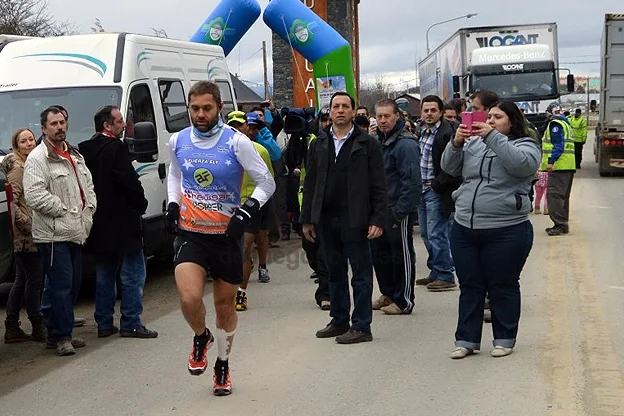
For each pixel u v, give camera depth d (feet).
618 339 26.13
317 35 52.29
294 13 52.47
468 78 82.33
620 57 86.07
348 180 25.49
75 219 25.71
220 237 20.43
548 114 61.57
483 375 22.68
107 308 28.19
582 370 22.94
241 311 31.50
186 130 20.68
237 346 26.35
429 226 34.06
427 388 21.70
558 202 48.24
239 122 32.09
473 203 23.85
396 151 29.01
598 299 31.81
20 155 27.25
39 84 35.22
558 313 29.68
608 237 47.32
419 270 39.24
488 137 23.15
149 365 24.66
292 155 39.58
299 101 64.54
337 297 26.99
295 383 22.41
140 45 36.45
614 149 87.97
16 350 27.09
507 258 23.88
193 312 20.17
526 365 23.48
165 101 37.50
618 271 37.35
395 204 29.32
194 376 23.32
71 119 34.14
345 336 26.40
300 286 36.52
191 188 20.38
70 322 26.17
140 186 27.43
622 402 20.34
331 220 26.09
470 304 24.49
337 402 20.79
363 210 25.44
